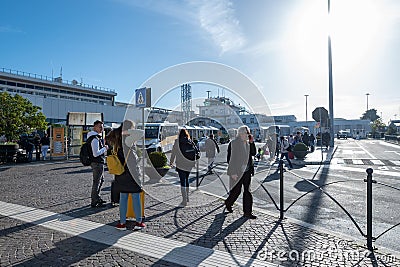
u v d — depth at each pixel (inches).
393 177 447.8
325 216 239.5
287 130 1279.5
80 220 214.2
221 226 202.2
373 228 211.0
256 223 208.7
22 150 662.5
